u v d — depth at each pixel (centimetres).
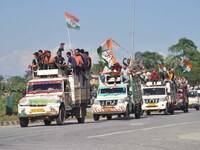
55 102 3716
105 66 5375
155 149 1992
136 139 2391
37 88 3909
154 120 4300
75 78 4156
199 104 9731
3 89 6128
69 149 1973
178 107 7431
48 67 4059
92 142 2253
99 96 4909
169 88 6525
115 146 2089
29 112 3691
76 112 4238
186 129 3000
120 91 4906
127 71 5072
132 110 5047
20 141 2325
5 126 3984
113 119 5012
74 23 5078
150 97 6328
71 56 4162
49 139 2411
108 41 5412
